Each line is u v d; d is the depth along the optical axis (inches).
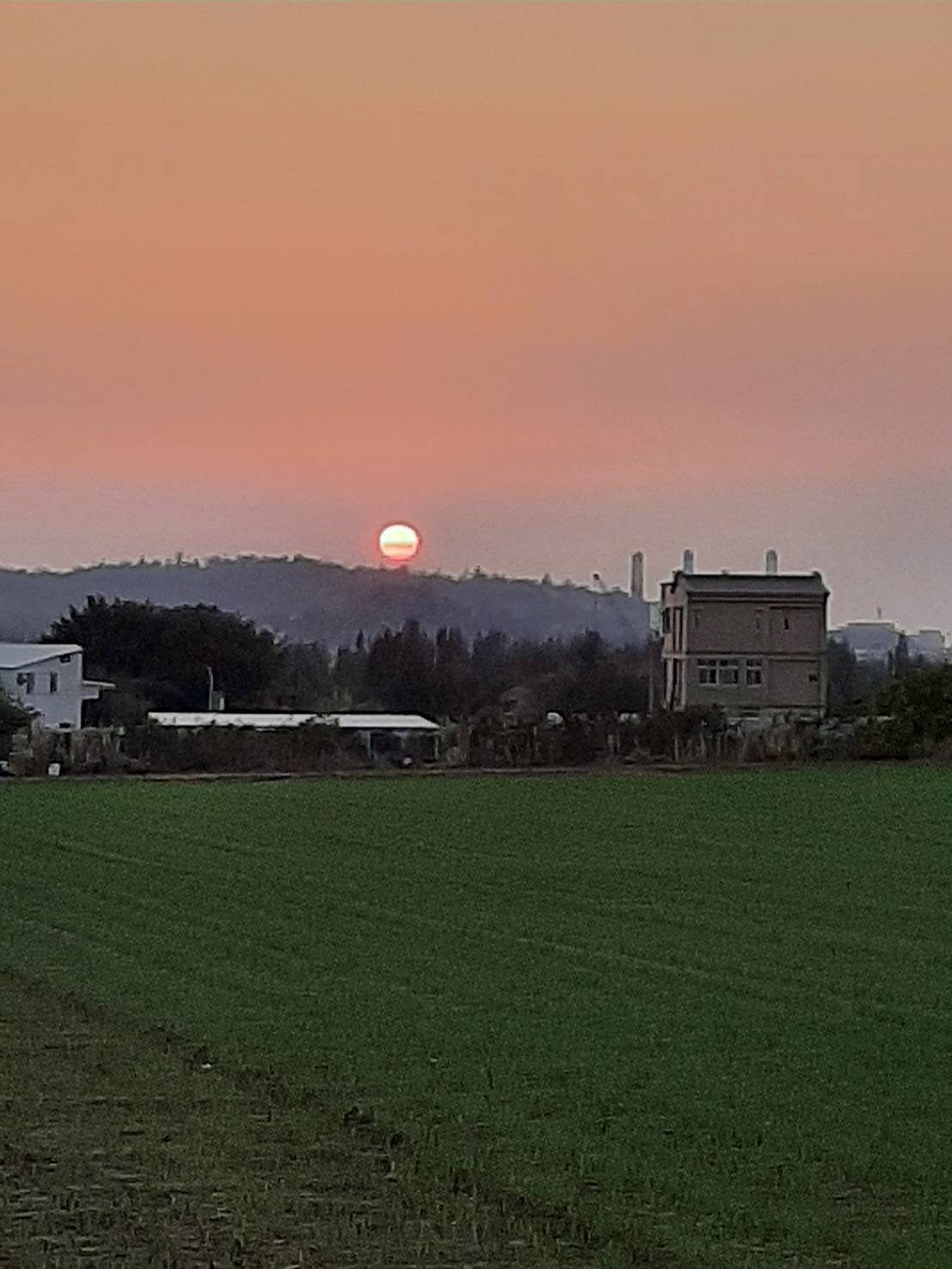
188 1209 411.2
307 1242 385.1
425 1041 626.8
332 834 1450.5
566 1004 708.0
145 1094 542.3
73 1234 391.9
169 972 799.1
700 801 1726.1
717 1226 397.4
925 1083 556.1
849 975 787.4
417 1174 442.6
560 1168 446.0
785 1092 542.0
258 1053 603.8
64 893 1101.1
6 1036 641.0
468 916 992.9
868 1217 406.6
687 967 813.9
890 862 1254.3
